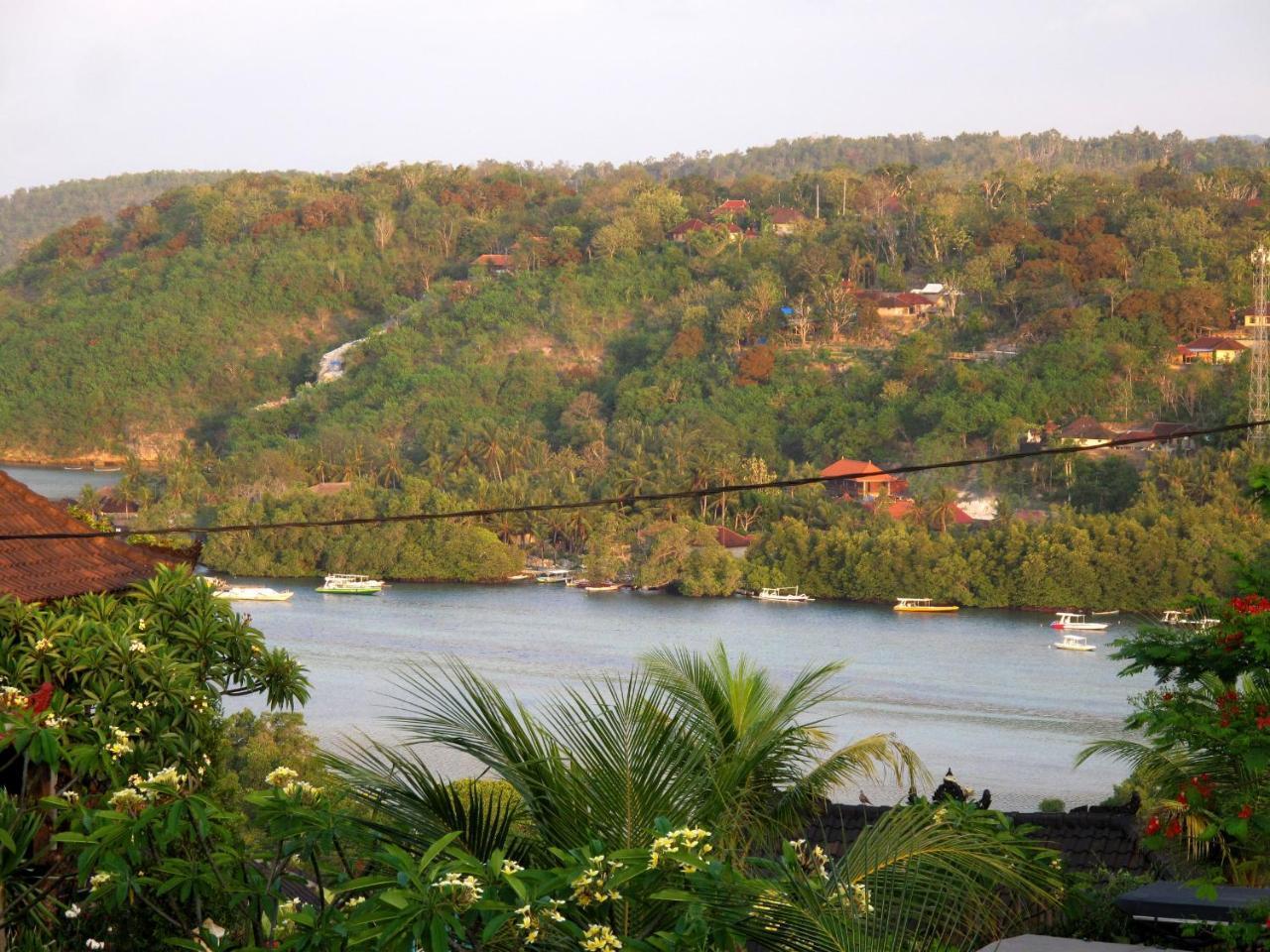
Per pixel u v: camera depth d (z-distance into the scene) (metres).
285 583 148.62
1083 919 13.23
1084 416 183.38
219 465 189.12
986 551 137.00
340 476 192.38
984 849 10.77
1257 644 11.80
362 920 8.53
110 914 11.29
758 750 11.58
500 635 115.44
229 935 11.29
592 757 10.62
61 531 17.53
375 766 10.79
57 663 13.45
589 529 160.38
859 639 117.12
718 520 165.25
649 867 8.92
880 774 66.06
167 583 15.71
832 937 9.00
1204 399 182.12
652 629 120.19
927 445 178.50
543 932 9.05
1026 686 97.19
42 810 11.33
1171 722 11.92
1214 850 19.59
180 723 14.10
